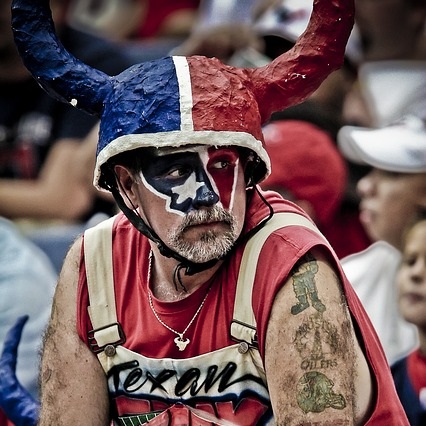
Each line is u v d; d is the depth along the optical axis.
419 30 16.42
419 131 13.14
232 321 7.82
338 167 12.55
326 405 7.41
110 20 18.95
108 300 8.25
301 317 7.53
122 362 8.18
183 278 7.92
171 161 7.54
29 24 8.03
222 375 7.89
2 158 15.41
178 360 7.95
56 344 8.42
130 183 7.85
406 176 12.51
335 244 13.27
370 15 16.38
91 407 8.33
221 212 7.55
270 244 7.78
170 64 7.62
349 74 14.61
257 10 15.59
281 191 12.26
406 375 11.58
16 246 13.16
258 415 7.91
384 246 12.55
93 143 14.95
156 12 19.14
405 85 15.93
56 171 15.21
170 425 7.95
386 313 12.21
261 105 7.84
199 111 7.43
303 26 14.10
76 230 14.00
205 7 17.39
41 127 15.45
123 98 7.59
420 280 11.67
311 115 13.45
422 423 11.36
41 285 13.08
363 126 15.16
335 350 7.48
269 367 7.64
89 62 15.75
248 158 7.73
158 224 7.68
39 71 8.02
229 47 14.57
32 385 12.62
